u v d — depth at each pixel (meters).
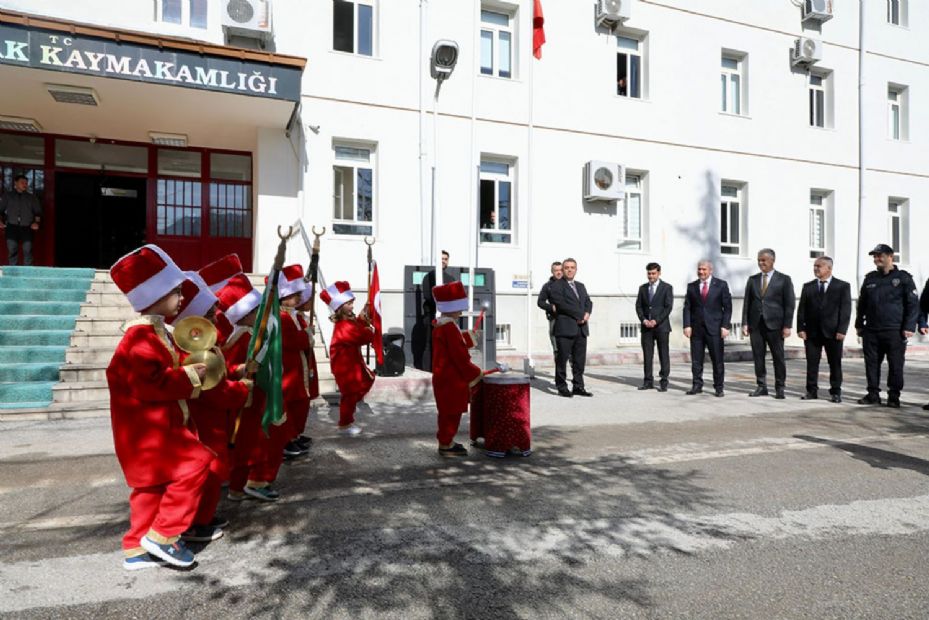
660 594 3.01
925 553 3.55
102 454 5.60
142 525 3.27
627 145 14.76
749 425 7.16
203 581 3.12
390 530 3.83
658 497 4.50
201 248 13.16
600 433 6.70
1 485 4.70
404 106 12.70
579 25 14.29
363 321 6.64
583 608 2.86
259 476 4.33
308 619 2.74
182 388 3.18
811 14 16.45
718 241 15.72
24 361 7.90
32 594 2.97
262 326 3.88
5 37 8.45
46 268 10.02
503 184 13.87
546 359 13.03
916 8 18.53
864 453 5.84
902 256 18.47
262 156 11.67
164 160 12.96
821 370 13.08
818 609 2.88
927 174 18.48
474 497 4.47
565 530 3.84
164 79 9.26
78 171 12.45
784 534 3.81
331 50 12.12
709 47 15.70
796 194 16.72
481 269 11.14
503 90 13.54
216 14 11.78
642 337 10.02
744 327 9.48
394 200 12.61
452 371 5.56
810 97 17.34
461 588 3.05
